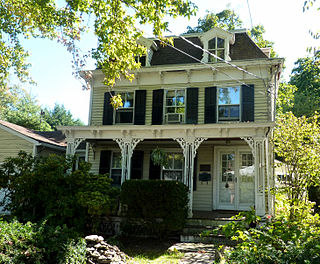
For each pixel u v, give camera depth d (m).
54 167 11.04
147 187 10.91
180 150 14.91
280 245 3.97
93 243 7.55
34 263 5.30
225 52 14.65
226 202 14.01
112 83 10.45
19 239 5.39
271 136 13.62
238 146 14.27
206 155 14.58
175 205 10.53
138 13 9.02
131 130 13.15
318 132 12.24
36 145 16.05
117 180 15.33
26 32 12.85
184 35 17.14
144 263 7.56
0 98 33.22
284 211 12.32
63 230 6.51
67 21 10.42
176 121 14.87
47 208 10.23
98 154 15.91
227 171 14.27
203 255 8.43
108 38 9.42
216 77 14.61
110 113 15.73
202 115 14.59
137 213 10.96
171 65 14.91
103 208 10.68
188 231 10.99
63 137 20.23
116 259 7.29
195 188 14.40
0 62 13.13
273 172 13.54
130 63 10.02
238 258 4.02
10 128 16.39
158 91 15.23
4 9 11.76
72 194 10.95
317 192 14.63
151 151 15.27
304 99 30.27
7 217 9.99
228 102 14.28
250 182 13.88
